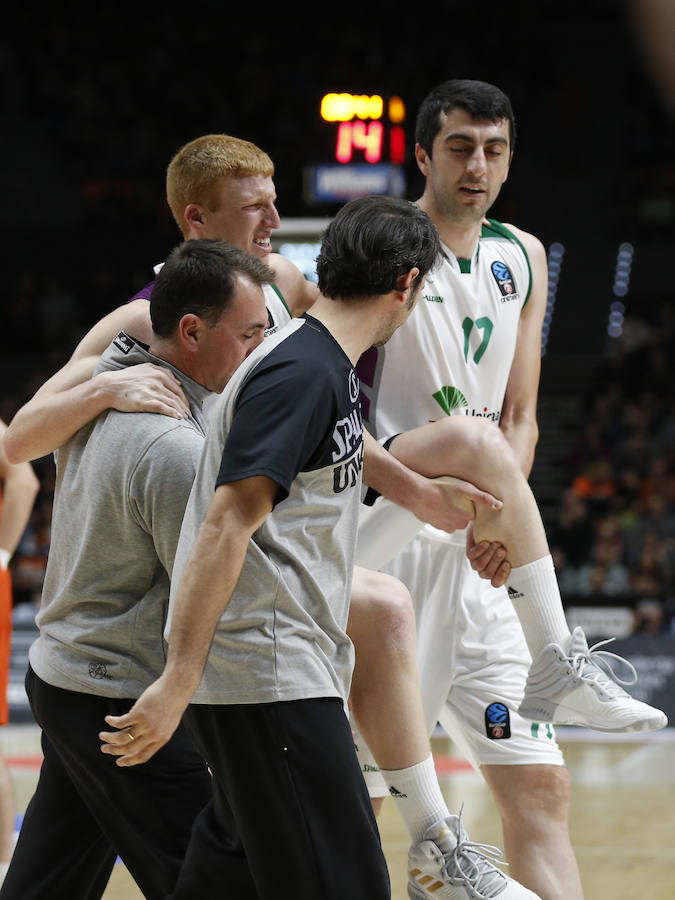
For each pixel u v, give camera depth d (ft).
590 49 154.10
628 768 56.08
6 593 37.17
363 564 26.37
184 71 144.15
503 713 27.30
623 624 74.49
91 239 138.82
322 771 19.31
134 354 22.57
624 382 128.88
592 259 148.97
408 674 22.67
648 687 66.18
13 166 143.74
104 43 146.61
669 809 47.57
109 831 22.31
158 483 20.62
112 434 21.53
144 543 21.43
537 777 26.89
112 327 24.52
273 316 26.76
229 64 143.74
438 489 25.31
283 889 19.42
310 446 19.01
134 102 143.74
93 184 140.67
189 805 21.98
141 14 147.02
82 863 23.54
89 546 21.66
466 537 27.30
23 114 144.97
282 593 19.47
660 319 137.80
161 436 20.97
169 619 19.74
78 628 21.98
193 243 21.86
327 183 72.23
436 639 28.09
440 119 28.22
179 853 21.74
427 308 28.50
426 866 22.44
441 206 28.60
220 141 27.04
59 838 23.38
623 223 149.28
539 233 151.23
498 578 25.34
